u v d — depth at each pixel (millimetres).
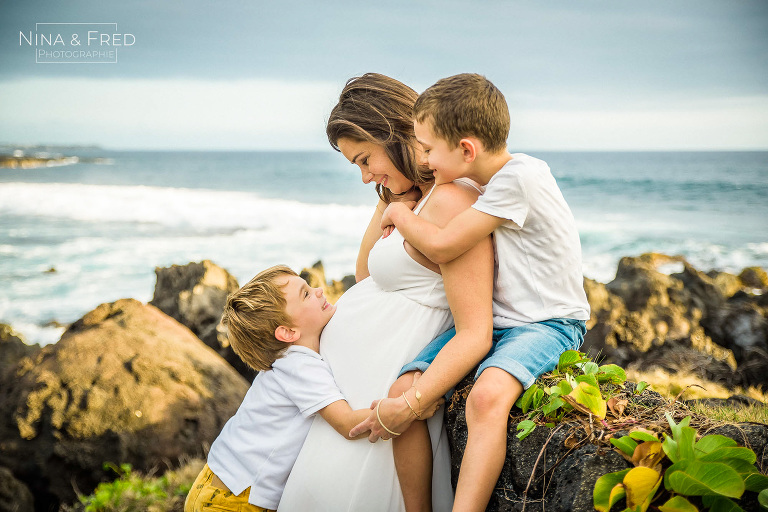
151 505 4641
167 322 6371
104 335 5914
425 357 2416
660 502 1905
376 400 2346
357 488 2385
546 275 2443
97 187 42656
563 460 2062
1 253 21641
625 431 2062
